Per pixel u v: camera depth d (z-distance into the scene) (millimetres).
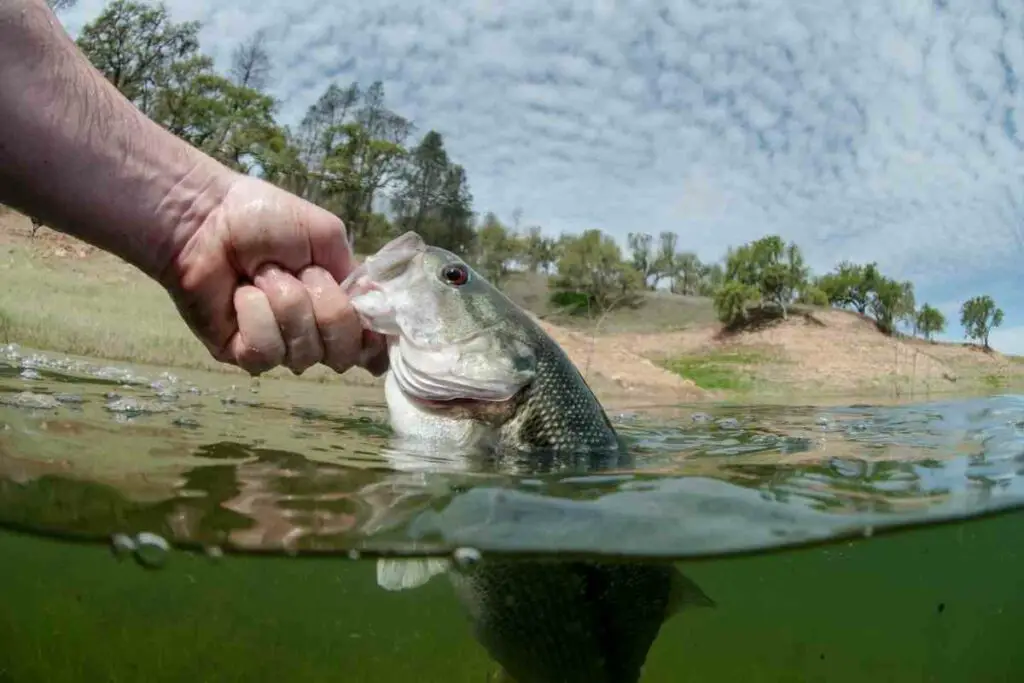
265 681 524
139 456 377
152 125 329
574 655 311
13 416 441
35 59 293
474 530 312
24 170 299
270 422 532
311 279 333
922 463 517
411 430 422
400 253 415
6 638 506
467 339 409
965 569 546
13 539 344
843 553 420
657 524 333
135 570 386
